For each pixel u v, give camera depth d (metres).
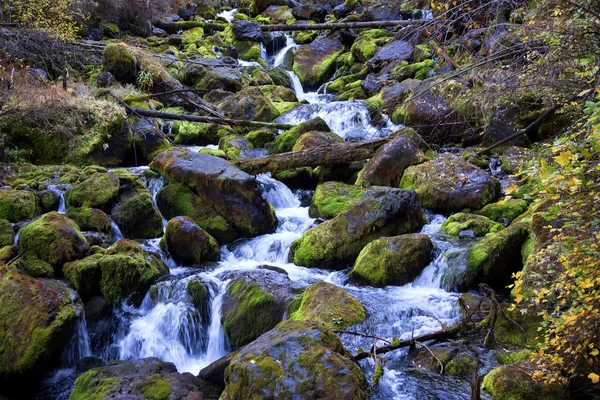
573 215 3.70
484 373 4.95
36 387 5.65
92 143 11.04
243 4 26.80
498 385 4.56
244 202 8.72
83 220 8.04
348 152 10.36
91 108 11.41
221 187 8.72
